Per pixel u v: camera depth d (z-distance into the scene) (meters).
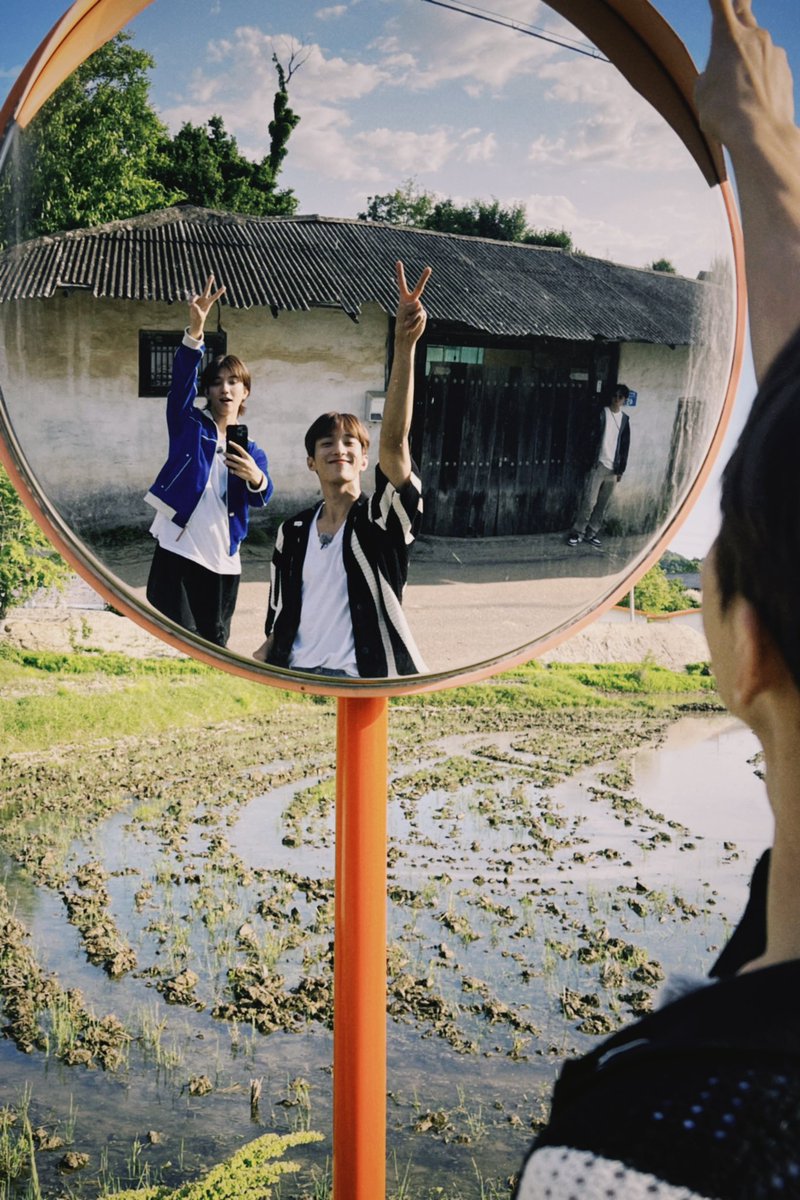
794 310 0.75
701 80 0.88
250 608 1.53
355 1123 1.66
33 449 1.42
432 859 5.91
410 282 1.53
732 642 0.53
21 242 1.37
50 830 6.29
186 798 6.90
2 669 9.15
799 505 0.48
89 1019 4.22
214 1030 4.20
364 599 1.56
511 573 1.60
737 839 6.37
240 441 1.49
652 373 1.60
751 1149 0.41
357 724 1.62
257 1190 2.54
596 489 1.62
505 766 7.84
